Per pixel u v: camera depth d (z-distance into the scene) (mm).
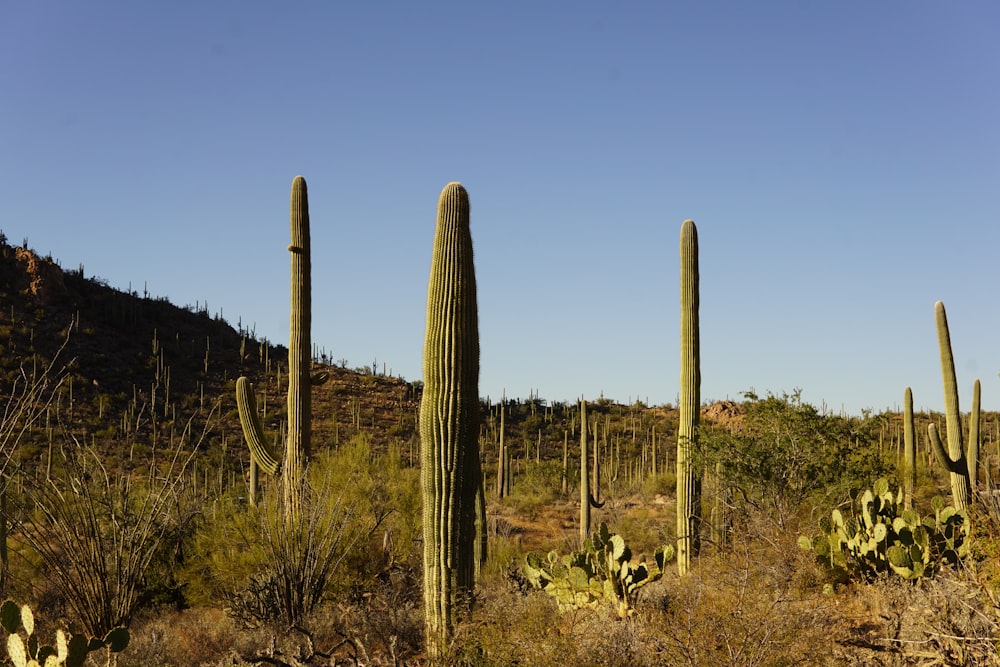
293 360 15477
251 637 11031
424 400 8844
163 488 11477
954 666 7258
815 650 7367
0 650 9195
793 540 11602
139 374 58812
